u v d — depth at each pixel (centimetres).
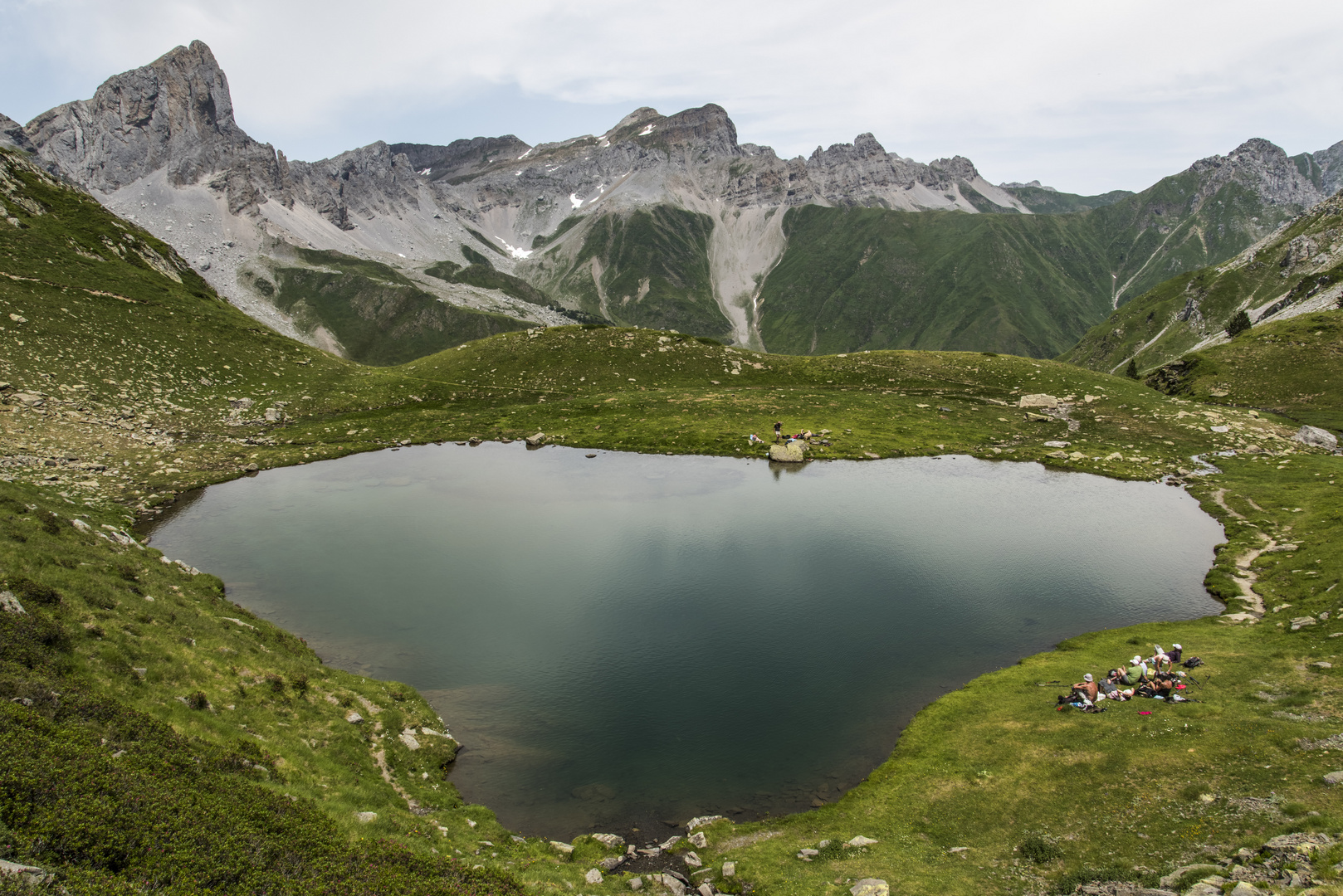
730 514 6844
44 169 14850
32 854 1382
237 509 6631
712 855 2580
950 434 9956
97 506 5925
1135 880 2061
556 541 6081
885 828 2681
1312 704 2975
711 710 3644
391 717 3231
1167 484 7888
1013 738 3180
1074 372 12556
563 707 3653
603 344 13775
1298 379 12750
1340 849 1847
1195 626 4375
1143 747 2884
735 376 13138
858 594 5072
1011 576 5394
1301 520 6038
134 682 2436
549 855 2505
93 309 10544
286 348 12175
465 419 10462
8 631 2261
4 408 7438
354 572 5247
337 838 1964
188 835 1636
